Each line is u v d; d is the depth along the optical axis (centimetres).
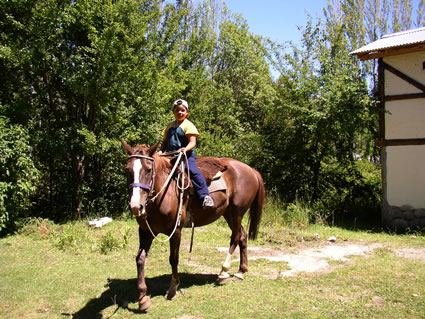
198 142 1400
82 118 1130
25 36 1004
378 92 1098
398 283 524
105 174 1187
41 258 660
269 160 1295
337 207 1218
